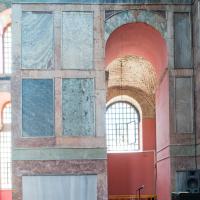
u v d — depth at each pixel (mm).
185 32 28031
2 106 38094
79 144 27125
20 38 27656
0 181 38219
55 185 26875
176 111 27531
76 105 27375
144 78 41781
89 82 27562
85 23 27906
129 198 42188
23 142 27016
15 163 26844
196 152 27094
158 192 32500
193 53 27812
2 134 38594
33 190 26781
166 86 28297
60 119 27234
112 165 42781
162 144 30219
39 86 27438
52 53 27641
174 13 28156
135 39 30547
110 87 44188
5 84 32938
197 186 24422
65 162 26984
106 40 27906
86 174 26984
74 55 27672
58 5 27859
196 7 26953
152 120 43500
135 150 44062
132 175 42594
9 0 32000
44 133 27156
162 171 30344
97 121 27312
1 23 35094
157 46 29875
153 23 28094
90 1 28000
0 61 35531
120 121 44562
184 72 27750
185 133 27375
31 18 27781
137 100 43844
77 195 26875
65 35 27766
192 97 27578
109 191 42344
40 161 26938
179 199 23031
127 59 38938
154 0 28141
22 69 27469
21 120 27172
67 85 27500
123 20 28047
